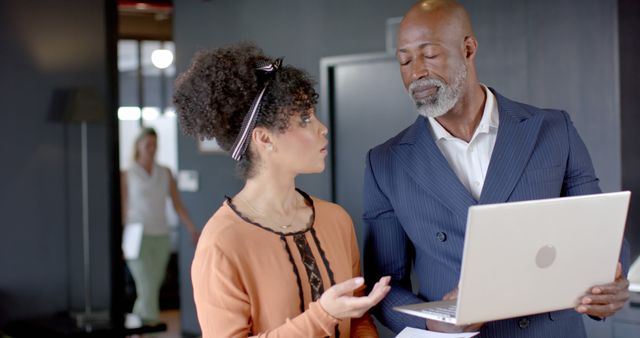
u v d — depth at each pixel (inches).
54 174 186.4
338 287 64.8
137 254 248.4
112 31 191.5
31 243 184.1
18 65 181.2
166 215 255.0
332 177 212.2
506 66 171.6
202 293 68.7
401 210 86.5
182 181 262.7
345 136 210.2
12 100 180.7
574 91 159.8
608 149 154.8
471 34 85.2
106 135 192.4
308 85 71.0
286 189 72.4
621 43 153.5
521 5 167.8
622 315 144.8
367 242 90.3
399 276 88.4
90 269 191.3
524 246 67.8
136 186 249.0
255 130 70.1
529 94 167.8
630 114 156.6
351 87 207.9
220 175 248.2
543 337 83.4
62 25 185.6
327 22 210.4
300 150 70.4
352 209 209.5
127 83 334.3
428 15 83.0
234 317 67.7
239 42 73.3
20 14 180.9
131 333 177.5
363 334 77.5
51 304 186.7
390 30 195.0
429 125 88.1
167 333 262.7
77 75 187.9
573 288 72.4
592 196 70.4
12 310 182.1
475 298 67.2
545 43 164.1
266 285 68.9
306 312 66.2
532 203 67.2
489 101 86.1
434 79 82.5
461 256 83.0
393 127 199.0
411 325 80.8
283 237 70.4
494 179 83.1
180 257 260.8
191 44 254.1
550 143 84.6
